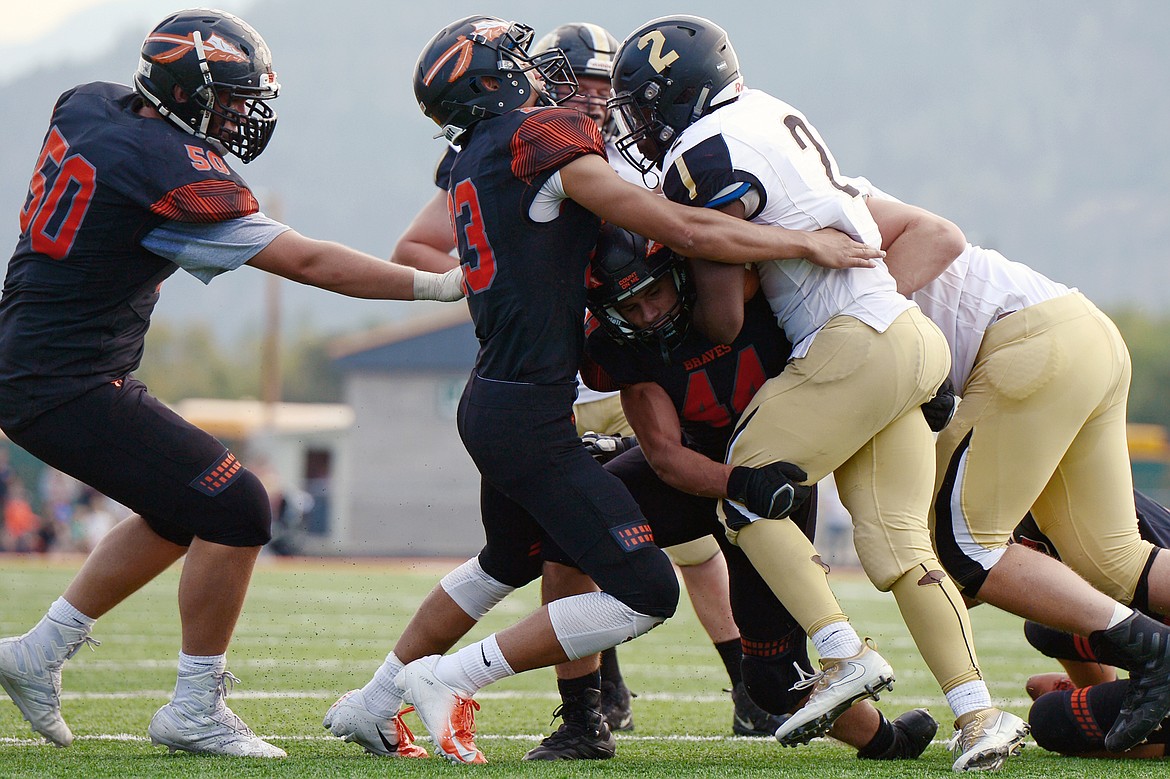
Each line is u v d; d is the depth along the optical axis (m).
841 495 11.99
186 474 11.89
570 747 12.49
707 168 11.19
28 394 11.73
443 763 11.52
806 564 11.50
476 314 11.36
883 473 11.63
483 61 11.37
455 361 109.25
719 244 10.92
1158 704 11.41
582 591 12.72
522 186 11.00
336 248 11.94
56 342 11.70
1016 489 12.21
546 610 11.55
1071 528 13.03
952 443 12.42
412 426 108.94
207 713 12.13
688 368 11.99
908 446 11.64
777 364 12.01
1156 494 75.94
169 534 12.67
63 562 58.19
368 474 107.88
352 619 31.05
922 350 11.45
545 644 11.45
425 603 12.55
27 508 68.62
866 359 11.30
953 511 12.30
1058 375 12.18
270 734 14.16
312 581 45.53
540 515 11.36
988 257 12.86
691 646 25.58
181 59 11.71
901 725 12.71
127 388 12.05
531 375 11.14
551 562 12.63
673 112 11.76
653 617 11.36
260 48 12.14
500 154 11.09
